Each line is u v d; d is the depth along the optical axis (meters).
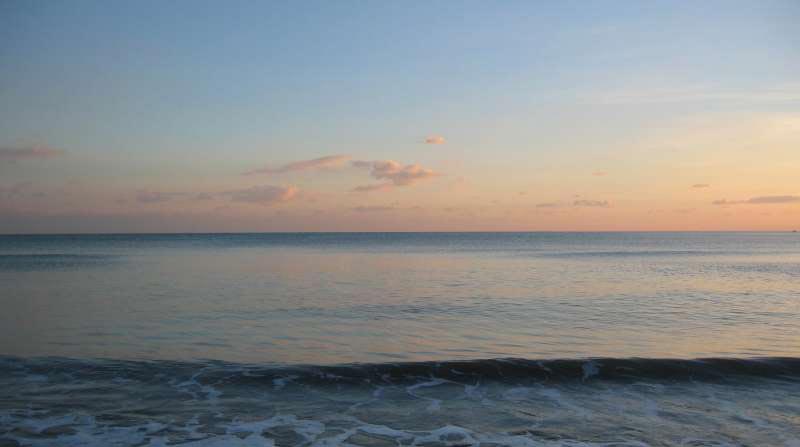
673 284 32.09
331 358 14.24
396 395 11.19
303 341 16.28
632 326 18.78
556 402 10.84
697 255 67.50
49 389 11.30
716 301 24.89
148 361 13.47
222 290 28.44
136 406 10.37
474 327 18.53
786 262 53.03
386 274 38.47
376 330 17.98
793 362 12.98
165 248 87.81
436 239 172.38
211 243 119.44
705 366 12.85
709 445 8.74
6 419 9.62
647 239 176.75
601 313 21.47
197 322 19.20
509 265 48.12
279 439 8.89
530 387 11.77
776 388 11.73
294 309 22.14
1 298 24.98
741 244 120.31
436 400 10.91
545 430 9.36
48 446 8.52
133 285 30.59
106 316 20.27
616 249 89.12
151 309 21.94
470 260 55.81
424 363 12.77
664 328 18.44
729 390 11.61
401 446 8.66
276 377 12.16
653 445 8.73
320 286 30.58
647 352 14.96
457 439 8.95
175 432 9.14
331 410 10.30
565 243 126.25
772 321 19.77
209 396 10.99
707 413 10.25
